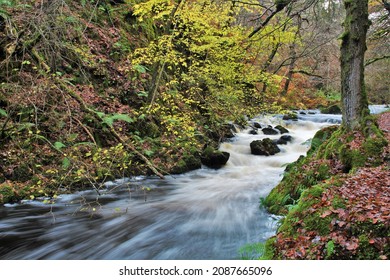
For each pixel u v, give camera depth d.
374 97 29.20
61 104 9.06
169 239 5.69
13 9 9.16
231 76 11.95
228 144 12.80
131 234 5.92
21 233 5.91
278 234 4.48
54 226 6.23
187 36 13.20
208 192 8.43
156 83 11.72
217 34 11.87
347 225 3.84
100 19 12.42
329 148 6.92
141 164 9.59
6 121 7.79
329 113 21.88
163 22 14.66
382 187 4.93
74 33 10.54
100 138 9.41
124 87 11.20
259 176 10.06
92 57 10.76
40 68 8.86
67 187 7.90
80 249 5.34
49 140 8.52
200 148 11.50
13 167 7.67
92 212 6.93
